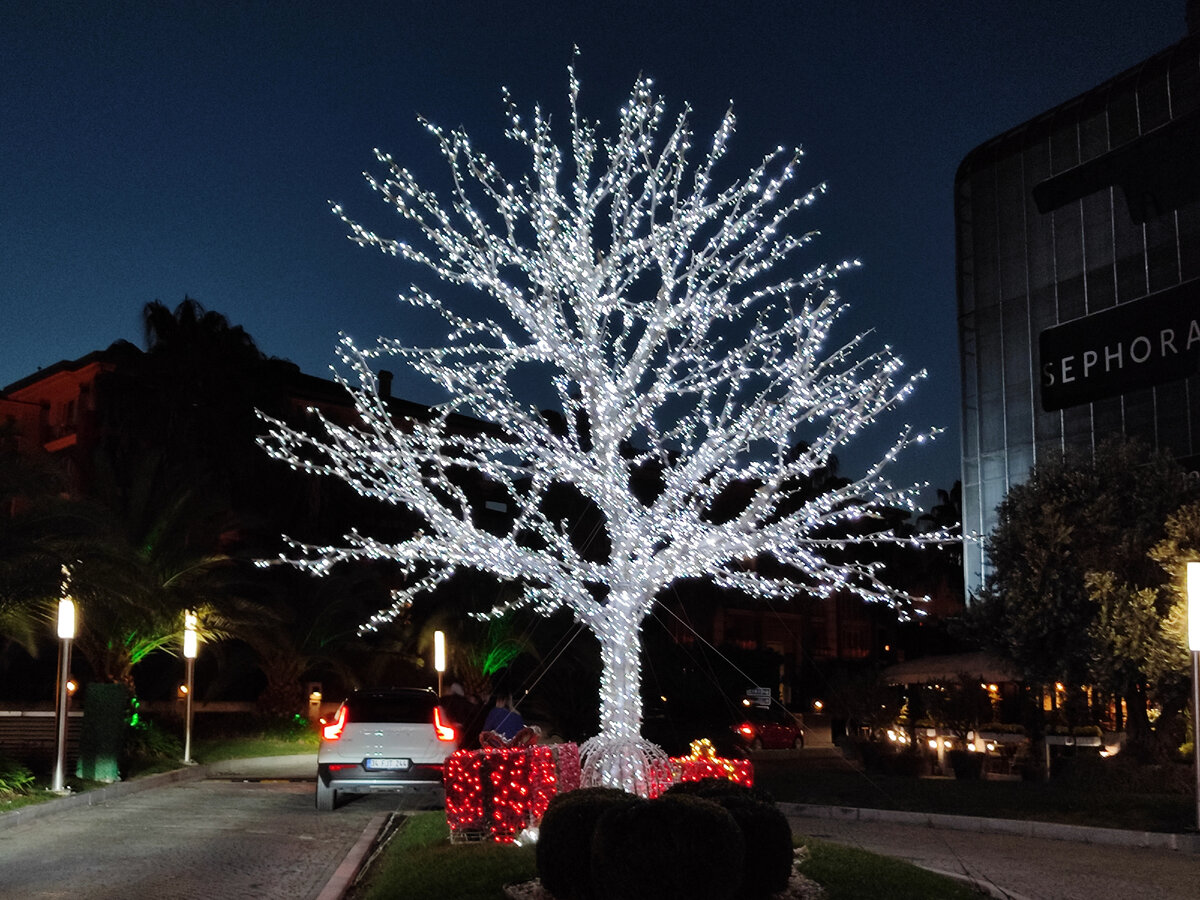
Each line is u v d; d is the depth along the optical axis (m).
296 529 37.22
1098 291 25.80
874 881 8.80
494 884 8.56
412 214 9.63
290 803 16.88
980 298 28.38
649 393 10.21
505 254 9.95
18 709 24.08
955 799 16.59
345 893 9.66
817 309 10.12
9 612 17.56
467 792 10.97
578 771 11.70
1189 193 24.12
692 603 39.84
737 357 10.19
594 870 7.26
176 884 9.92
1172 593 16.92
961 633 20.31
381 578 36.69
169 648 27.81
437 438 10.11
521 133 9.96
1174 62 24.78
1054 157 27.08
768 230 9.91
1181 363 23.78
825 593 10.55
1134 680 17.86
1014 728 22.97
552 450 10.48
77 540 17.53
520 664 34.91
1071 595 18.58
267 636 33.22
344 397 44.53
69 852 11.73
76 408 47.44
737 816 7.87
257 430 37.72
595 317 10.18
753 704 37.47
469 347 9.98
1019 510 19.67
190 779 21.45
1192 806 14.70
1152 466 18.75
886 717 24.03
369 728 15.76
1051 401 26.47
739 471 10.46
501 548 10.16
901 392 10.13
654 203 10.06
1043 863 11.73
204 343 37.84
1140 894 10.03
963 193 29.17
